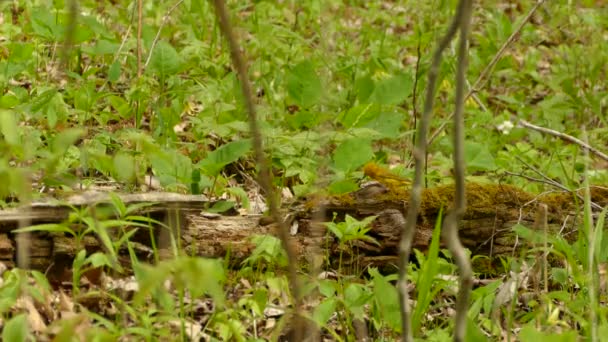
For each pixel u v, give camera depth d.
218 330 4.85
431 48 9.75
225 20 2.94
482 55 9.79
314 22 10.86
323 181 5.20
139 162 6.36
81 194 5.54
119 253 5.41
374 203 5.96
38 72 8.31
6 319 4.52
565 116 9.74
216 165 6.08
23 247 4.17
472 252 6.12
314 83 7.03
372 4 12.96
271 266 5.57
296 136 6.73
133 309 4.71
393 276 5.10
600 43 10.55
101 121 7.08
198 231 5.68
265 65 9.17
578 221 6.21
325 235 5.88
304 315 4.39
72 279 5.20
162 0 10.76
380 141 8.62
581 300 4.82
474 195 6.12
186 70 8.99
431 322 5.32
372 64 9.52
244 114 7.47
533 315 4.96
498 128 8.41
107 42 7.84
